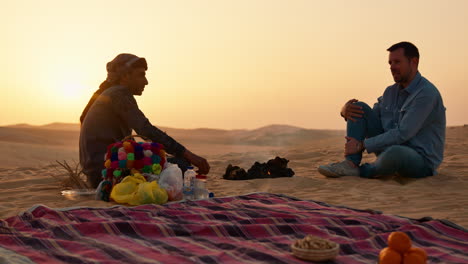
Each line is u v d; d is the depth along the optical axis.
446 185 6.26
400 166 6.68
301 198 5.51
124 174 5.05
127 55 5.86
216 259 2.81
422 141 6.83
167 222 3.84
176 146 5.49
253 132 79.25
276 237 3.40
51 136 52.25
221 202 4.81
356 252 3.05
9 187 6.92
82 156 5.80
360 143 6.96
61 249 3.08
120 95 5.57
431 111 6.72
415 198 5.38
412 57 6.66
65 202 5.20
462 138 14.71
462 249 3.19
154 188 4.80
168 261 2.78
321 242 2.86
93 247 3.08
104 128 5.66
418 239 3.39
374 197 5.48
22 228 3.67
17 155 18.34
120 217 3.96
